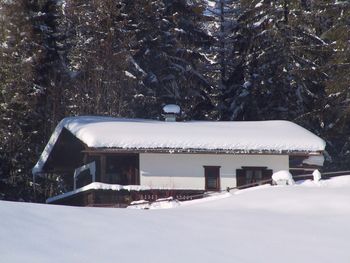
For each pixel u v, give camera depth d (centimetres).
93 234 2109
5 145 6975
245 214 2839
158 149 5072
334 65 7325
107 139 5003
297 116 8044
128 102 7831
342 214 2922
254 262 1936
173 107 6259
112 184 5116
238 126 5850
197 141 5147
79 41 7994
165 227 2345
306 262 1977
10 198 7119
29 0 7394
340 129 7450
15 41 7331
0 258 1734
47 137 7256
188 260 1888
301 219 2728
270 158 5350
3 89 7106
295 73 7881
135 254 1903
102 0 7881
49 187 7362
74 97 7669
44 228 2117
